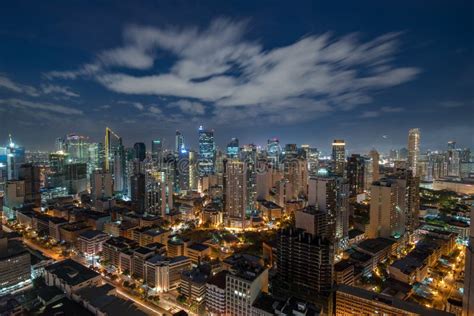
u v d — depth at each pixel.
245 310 155.25
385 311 157.88
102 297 195.00
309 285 186.00
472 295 140.00
